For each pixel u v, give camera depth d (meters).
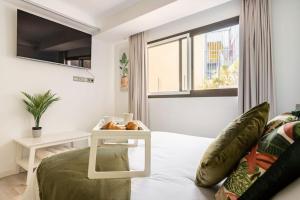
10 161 2.29
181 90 2.80
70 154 1.26
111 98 3.64
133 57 3.18
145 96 3.05
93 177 0.90
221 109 2.34
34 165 2.10
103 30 3.04
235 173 0.71
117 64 3.66
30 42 2.37
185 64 2.76
